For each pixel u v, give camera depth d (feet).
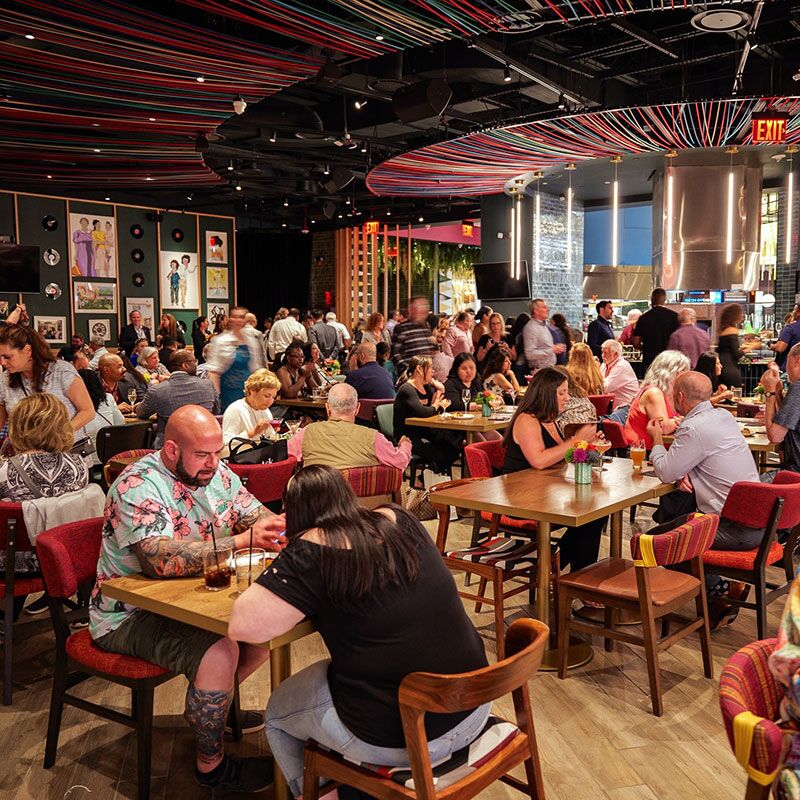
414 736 6.10
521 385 32.89
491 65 30.25
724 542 12.40
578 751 9.64
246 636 6.56
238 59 22.59
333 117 38.99
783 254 44.16
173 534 8.63
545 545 11.58
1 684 11.48
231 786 8.52
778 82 31.76
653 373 18.52
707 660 11.62
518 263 46.96
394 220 63.26
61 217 47.88
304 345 32.53
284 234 68.90
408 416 22.95
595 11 19.26
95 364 32.48
